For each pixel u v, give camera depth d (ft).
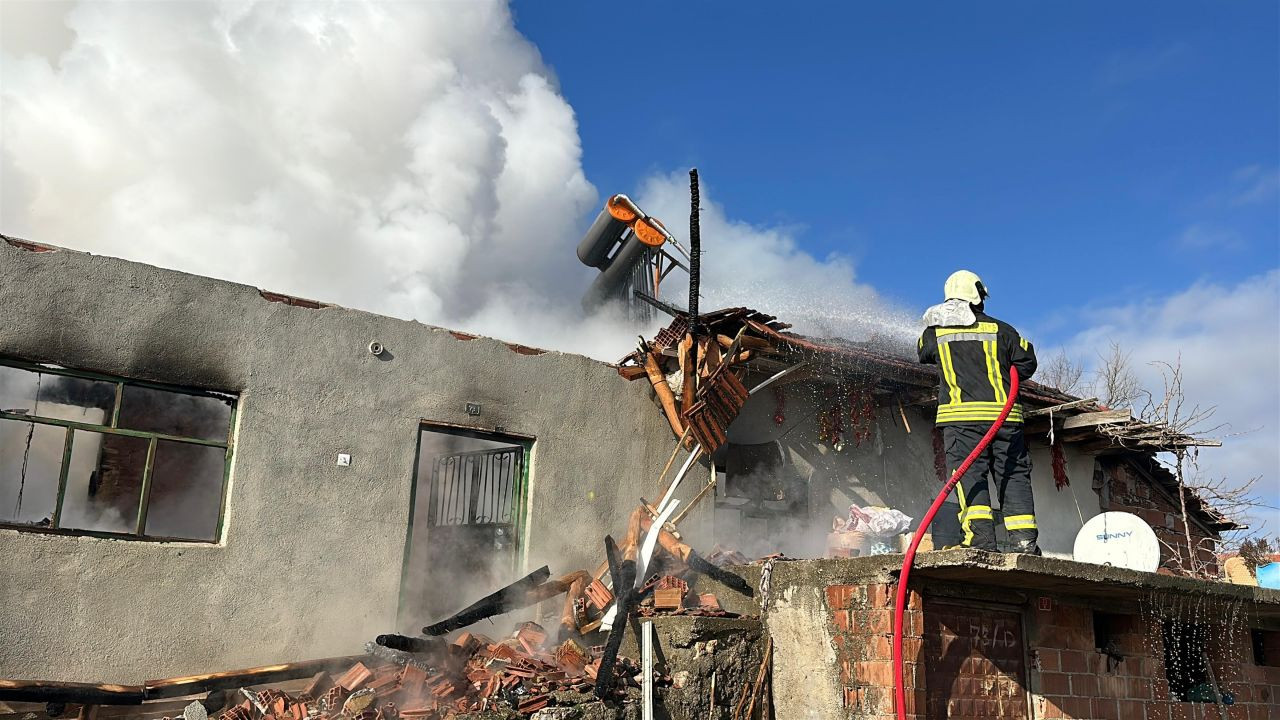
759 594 25.81
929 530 31.35
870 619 22.58
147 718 21.33
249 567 23.21
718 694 23.88
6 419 21.06
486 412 28.22
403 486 26.30
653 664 24.25
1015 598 24.77
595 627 26.03
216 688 21.39
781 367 32.78
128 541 21.88
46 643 20.29
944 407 23.89
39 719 20.27
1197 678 29.58
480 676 22.62
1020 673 24.73
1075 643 26.08
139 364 22.50
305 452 24.63
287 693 22.77
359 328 26.21
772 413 34.27
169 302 23.17
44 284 21.49
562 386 30.09
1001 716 23.84
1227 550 45.34
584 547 29.45
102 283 22.29
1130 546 27.27
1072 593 25.63
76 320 21.79
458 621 24.40
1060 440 39.34
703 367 30.04
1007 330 23.85
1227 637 30.73
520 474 29.32
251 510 23.49
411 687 21.66
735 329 31.42
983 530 22.61
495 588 29.25
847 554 31.12
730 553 29.40
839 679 23.06
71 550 20.89
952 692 22.89
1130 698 27.02
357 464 25.49
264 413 24.14
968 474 23.09
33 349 21.13
